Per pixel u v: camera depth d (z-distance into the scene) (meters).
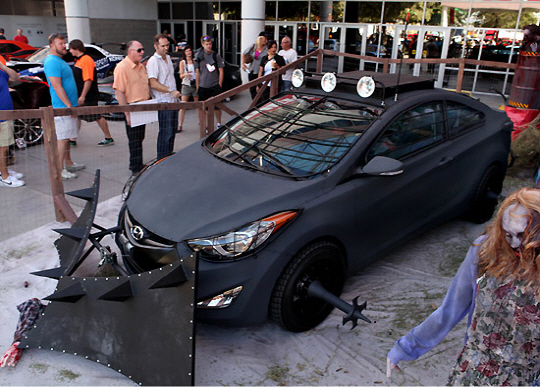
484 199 4.79
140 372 2.67
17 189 5.90
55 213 4.86
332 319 3.48
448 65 16.48
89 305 2.90
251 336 3.32
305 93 4.37
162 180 3.64
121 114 8.98
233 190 3.31
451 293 1.86
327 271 3.36
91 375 2.85
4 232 4.71
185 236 3.02
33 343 2.96
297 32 19.12
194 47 22.17
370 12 17.44
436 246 4.57
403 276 4.04
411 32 16.86
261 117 4.23
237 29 20.62
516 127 6.52
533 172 6.30
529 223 1.50
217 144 4.11
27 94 7.41
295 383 2.86
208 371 2.95
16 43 14.81
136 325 2.75
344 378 2.90
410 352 1.98
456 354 3.10
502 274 1.62
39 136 7.75
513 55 15.48
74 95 6.34
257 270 2.95
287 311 3.12
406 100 4.00
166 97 6.70
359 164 3.51
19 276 3.88
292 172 3.46
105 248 3.57
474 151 4.48
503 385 1.65
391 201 3.72
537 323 1.55
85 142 8.09
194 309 2.62
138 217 3.33
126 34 21.80
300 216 3.11
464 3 15.83
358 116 3.84
